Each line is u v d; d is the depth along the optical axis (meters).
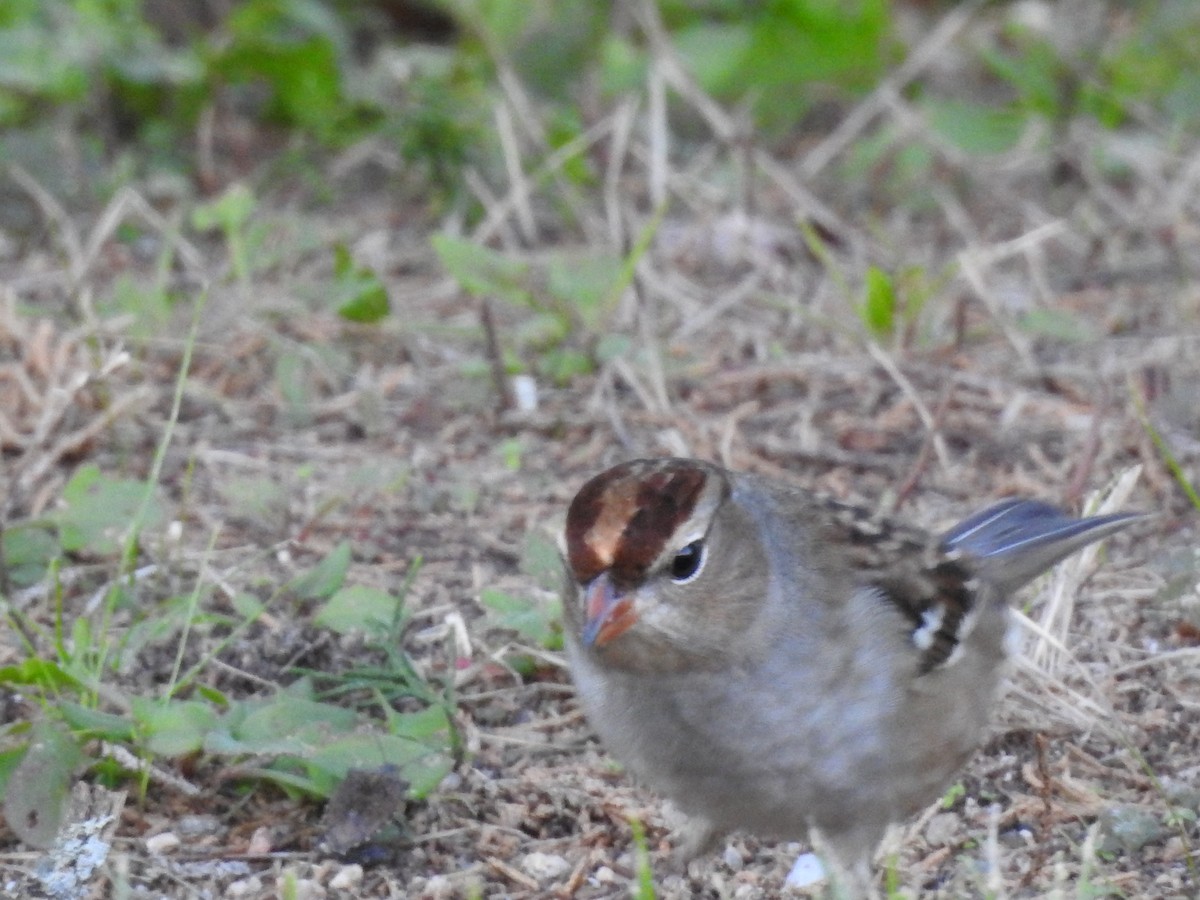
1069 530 8.92
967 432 12.27
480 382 12.62
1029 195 16.02
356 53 18.53
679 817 8.61
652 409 12.44
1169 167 15.82
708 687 7.41
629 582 7.19
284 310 13.27
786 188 15.26
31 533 10.53
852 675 7.53
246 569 10.55
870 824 7.82
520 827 8.68
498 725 9.41
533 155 15.66
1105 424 12.24
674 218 15.34
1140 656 9.83
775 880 8.35
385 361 13.19
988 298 13.16
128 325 12.70
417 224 15.41
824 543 7.76
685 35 16.91
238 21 16.25
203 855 8.33
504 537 11.07
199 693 8.98
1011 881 8.11
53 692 8.91
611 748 7.75
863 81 17.41
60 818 8.12
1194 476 11.56
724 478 7.60
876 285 12.78
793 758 7.52
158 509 10.45
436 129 15.41
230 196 13.46
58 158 15.36
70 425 11.94
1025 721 9.23
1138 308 13.93
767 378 12.84
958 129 16.00
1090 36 17.47
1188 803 8.57
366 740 8.48
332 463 11.88
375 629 9.44
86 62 15.99
